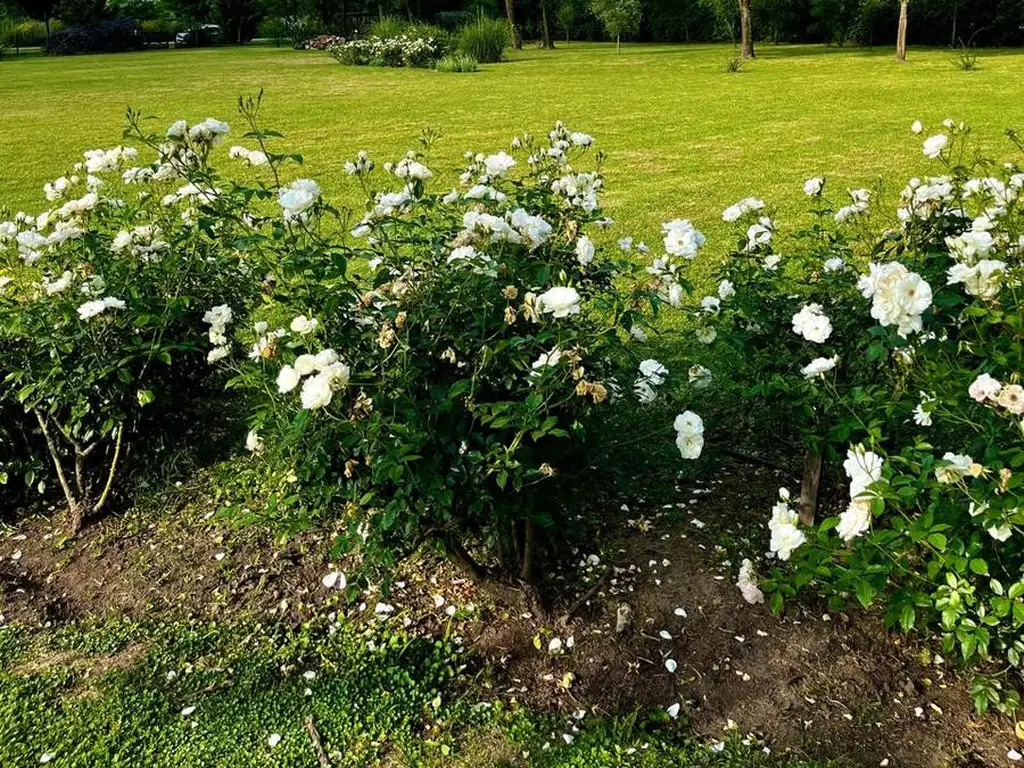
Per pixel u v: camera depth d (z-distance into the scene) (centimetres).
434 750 198
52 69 2608
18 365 287
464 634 232
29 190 855
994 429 179
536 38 3725
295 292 236
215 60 2842
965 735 192
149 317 266
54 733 209
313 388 179
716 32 3114
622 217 668
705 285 481
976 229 243
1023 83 1406
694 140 1016
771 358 256
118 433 284
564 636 228
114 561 273
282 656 228
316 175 880
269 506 237
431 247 238
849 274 269
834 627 223
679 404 329
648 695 210
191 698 217
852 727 197
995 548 177
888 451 224
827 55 2234
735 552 252
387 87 1780
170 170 252
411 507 200
